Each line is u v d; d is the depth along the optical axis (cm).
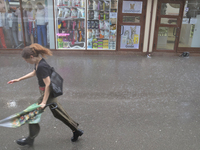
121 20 825
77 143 293
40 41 832
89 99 443
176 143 298
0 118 353
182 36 864
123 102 433
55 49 841
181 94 482
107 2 798
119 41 853
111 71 639
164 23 839
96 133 319
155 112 393
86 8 798
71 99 440
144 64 727
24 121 246
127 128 335
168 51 874
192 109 409
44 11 792
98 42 846
